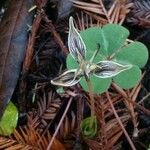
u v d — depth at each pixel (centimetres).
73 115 11
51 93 11
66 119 11
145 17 12
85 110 11
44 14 11
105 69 9
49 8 12
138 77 10
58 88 11
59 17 12
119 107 11
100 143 10
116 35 10
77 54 8
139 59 10
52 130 11
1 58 11
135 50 10
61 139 11
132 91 11
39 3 11
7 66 11
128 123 11
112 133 11
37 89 11
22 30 11
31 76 11
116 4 12
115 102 11
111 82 10
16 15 12
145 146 11
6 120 11
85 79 9
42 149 10
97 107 11
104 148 10
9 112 11
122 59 10
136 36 12
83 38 10
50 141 10
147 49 11
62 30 12
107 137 10
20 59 11
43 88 11
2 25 12
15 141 11
